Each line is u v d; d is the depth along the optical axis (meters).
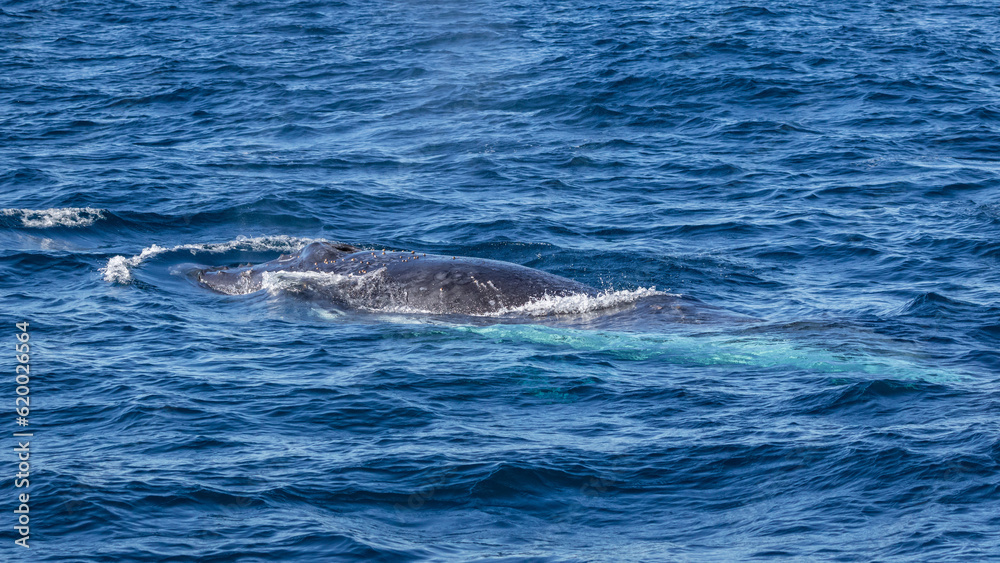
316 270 74.81
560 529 37.94
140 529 37.12
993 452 42.12
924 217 93.25
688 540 36.91
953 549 34.81
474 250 84.94
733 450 44.25
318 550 35.97
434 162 117.44
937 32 197.62
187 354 58.44
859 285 75.62
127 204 95.75
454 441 45.53
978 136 125.00
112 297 69.88
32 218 88.31
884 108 139.50
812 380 53.53
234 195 100.00
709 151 120.81
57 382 52.88
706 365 57.28
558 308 68.88
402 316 68.06
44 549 35.62
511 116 140.50
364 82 164.12
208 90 157.12
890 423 46.59
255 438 45.84
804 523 37.59
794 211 96.69
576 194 104.38
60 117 138.50
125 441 45.28
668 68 163.50
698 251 85.12
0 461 42.84
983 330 63.41
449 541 36.94
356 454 44.00
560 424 48.03
